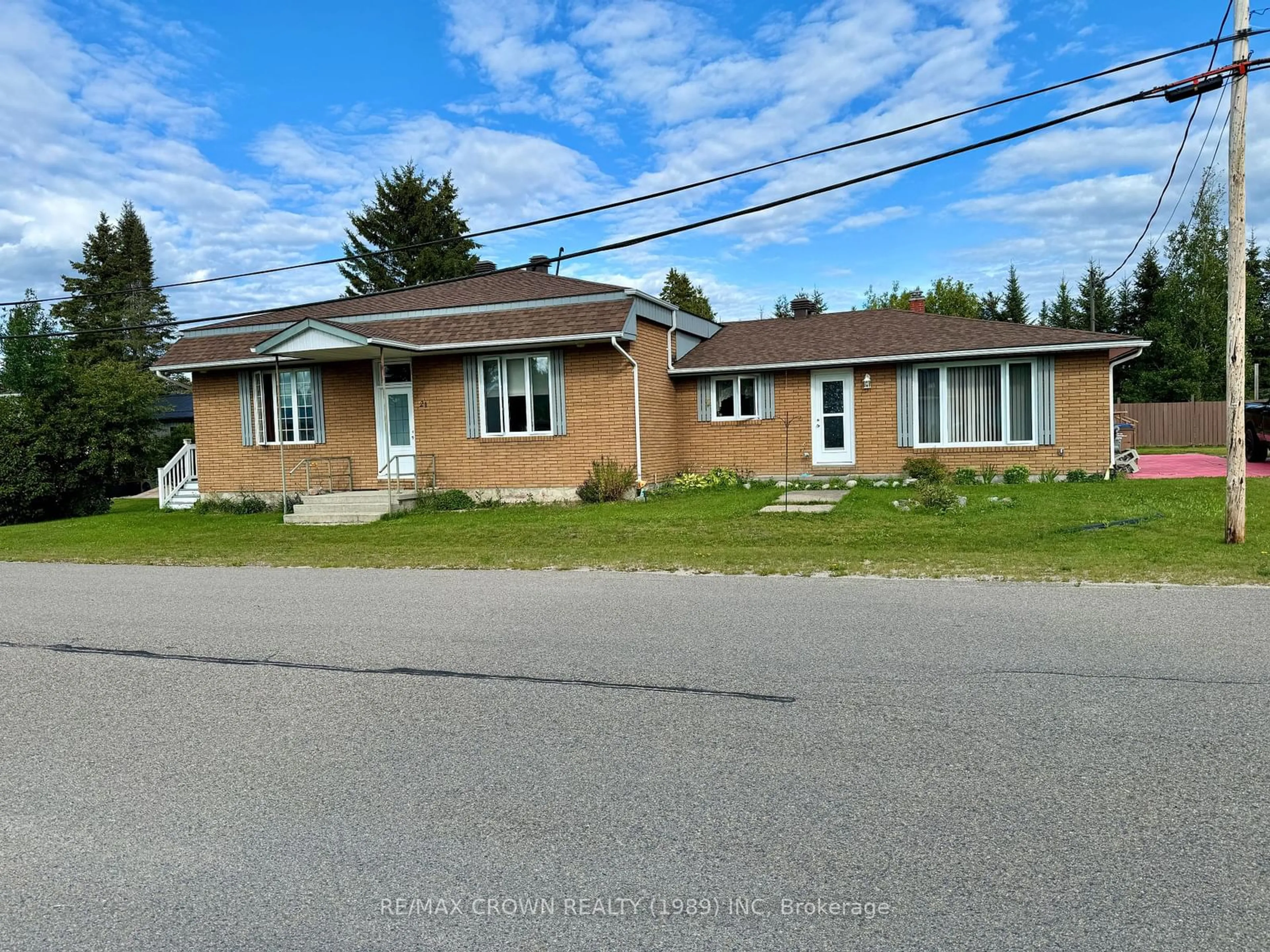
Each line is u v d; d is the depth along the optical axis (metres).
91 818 3.82
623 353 16.50
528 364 17.50
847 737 4.47
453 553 11.74
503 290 19.75
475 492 17.97
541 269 22.61
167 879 3.28
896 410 18.06
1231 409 9.91
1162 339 39.69
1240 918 2.81
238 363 18.88
